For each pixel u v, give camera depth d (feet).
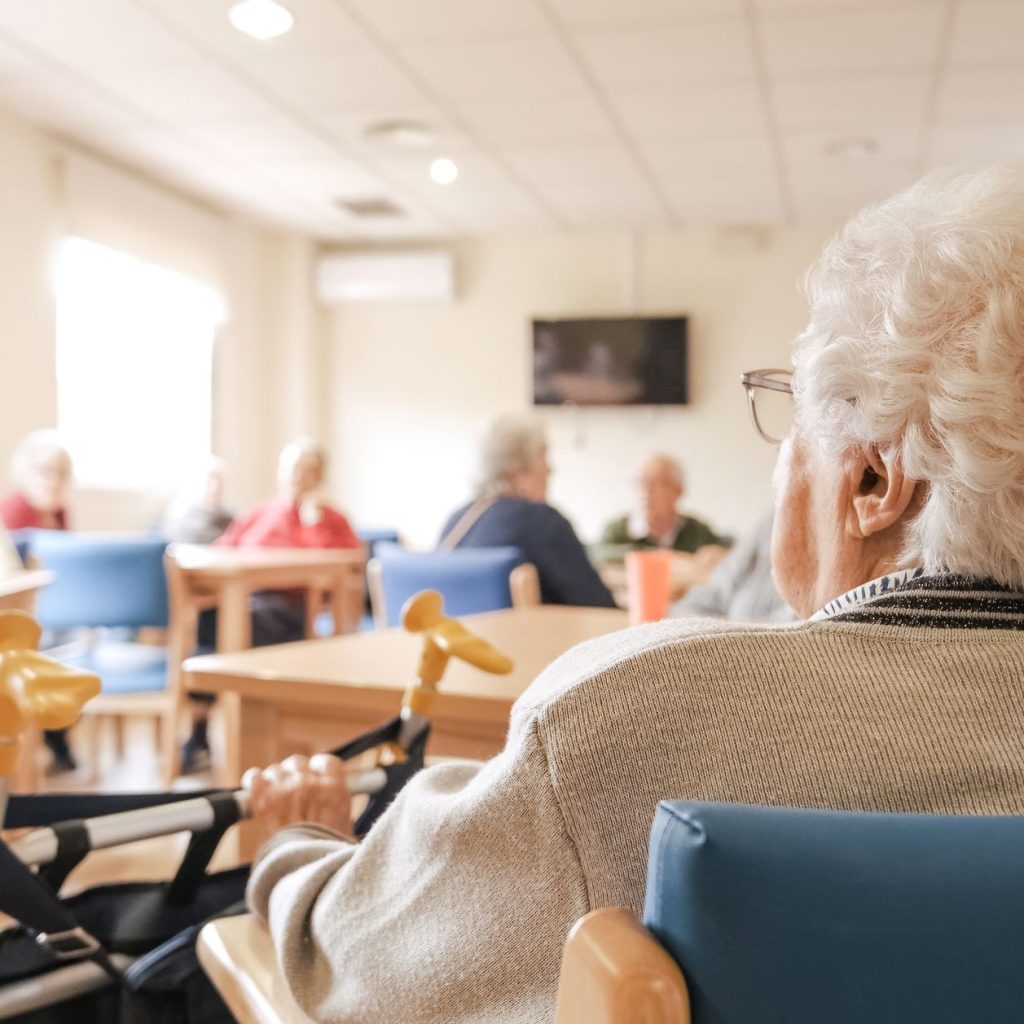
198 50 13.25
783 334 21.52
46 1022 2.98
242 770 5.25
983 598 1.90
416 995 2.03
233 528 16.16
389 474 23.36
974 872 1.36
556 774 1.80
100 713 10.32
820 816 1.39
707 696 1.79
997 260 1.93
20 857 2.93
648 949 1.32
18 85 14.52
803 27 12.19
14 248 15.71
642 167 17.74
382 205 20.35
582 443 22.43
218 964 2.71
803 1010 1.33
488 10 11.93
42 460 13.78
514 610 7.04
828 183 18.51
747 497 21.68
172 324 20.25
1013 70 13.35
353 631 13.91
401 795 2.30
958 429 1.91
